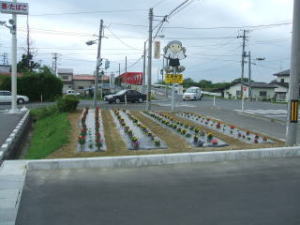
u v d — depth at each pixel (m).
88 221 4.45
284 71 67.25
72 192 5.57
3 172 6.62
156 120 14.84
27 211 4.77
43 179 6.25
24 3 20.19
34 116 20.70
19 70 59.78
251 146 9.09
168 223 4.40
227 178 6.43
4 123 15.62
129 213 4.73
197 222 4.43
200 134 10.61
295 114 9.11
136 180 6.26
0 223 4.37
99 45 31.42
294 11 9.05
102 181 6.18
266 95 64.50
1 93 35.00
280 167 7.28
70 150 8.42
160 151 8.31
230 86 68.12
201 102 38.56
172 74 19.00
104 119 14.68
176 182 6.16
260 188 5.84
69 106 18.34
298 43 9.02
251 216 4.62
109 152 8.16
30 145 12.48
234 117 18.02
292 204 5.09
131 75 64.56
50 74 42.69
